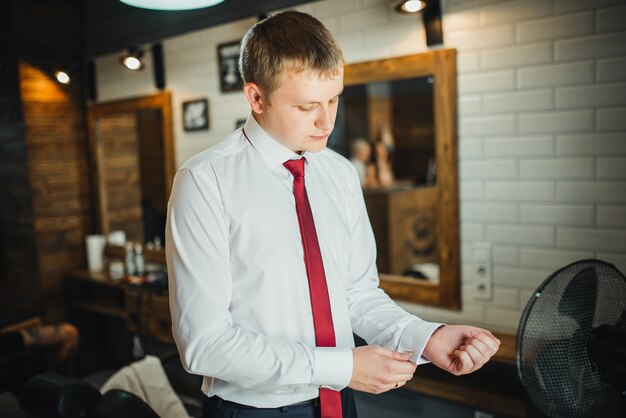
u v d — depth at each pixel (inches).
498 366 99.3
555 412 51.9
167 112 152.1
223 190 44.6
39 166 165.8
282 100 42.1
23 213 168.7
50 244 169.2
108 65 168.2
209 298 41.8
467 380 98.7
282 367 40.9
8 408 87.7
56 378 63.2
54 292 170.4
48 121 167.6
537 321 51.9
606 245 90.0
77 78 174.4
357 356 41.9
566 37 90.3
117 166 167.9
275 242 45.1
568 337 51.7
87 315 175.2
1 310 179.5
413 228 120.3
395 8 98.4
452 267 105.7
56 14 167.9
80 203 176.1
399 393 105.8
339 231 50.4
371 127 145.0
